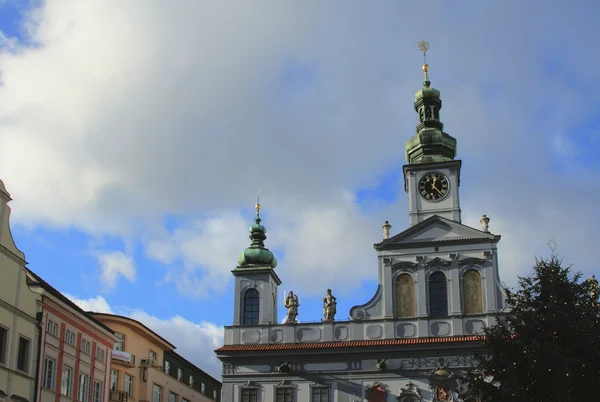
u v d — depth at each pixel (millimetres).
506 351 40000
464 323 63156
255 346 65750
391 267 66188
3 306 52250
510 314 42000
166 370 96062
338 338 65125
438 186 69375
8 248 53500
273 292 71188
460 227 66062
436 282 65250
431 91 75938
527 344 39375
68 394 62781
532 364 38156
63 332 62219
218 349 65875
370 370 63094
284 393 64188
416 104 76625
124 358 81562
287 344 65500
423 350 62438
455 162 69562
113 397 79500
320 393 63562
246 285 69750
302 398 63688
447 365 61719
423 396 61438
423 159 70875
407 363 62625
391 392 62188
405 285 65625
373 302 65625
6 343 52500
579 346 38625
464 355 61719
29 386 55469
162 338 92250
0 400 50688
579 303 40250
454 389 60875
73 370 63875
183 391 100625
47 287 59906
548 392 37906
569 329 38938
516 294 41875
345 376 63500
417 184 69750
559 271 41188
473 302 63969
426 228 66750
